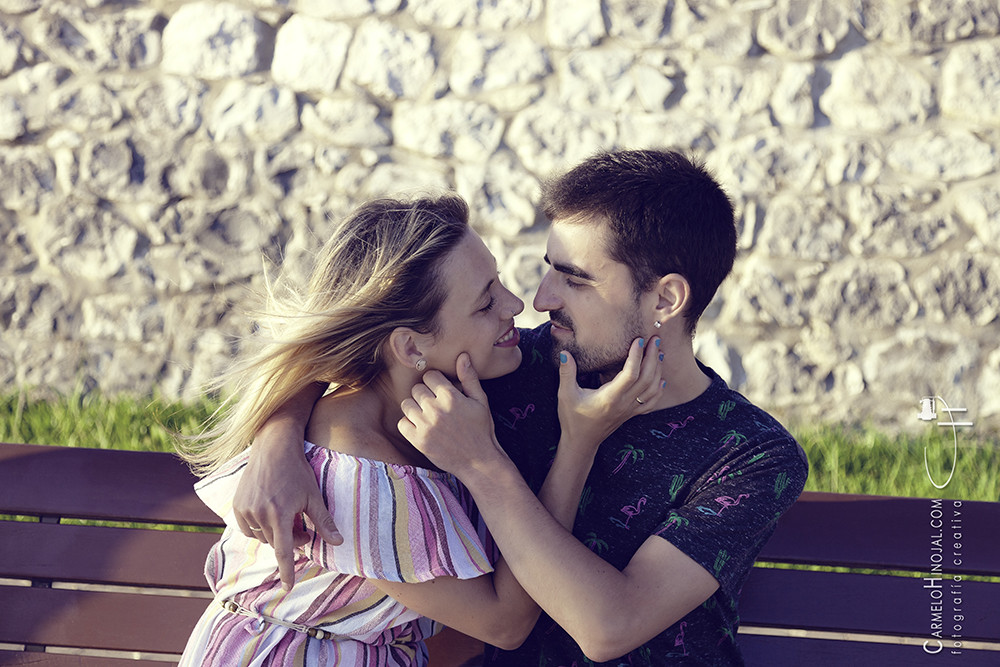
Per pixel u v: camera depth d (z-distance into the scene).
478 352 1.58
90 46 4.15
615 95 4.11
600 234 1.58
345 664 1.49
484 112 4.14
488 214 4.15
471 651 1.83
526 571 1.46
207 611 1.62
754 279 4.14
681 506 1.60
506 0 4.11
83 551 1.92
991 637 1.84
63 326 4.24
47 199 4.20
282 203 4.20
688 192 1.60
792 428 4.02
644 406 1.56
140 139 4.18
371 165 4.18
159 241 4.21
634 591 1.46
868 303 4.11
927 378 4.09
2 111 4.17
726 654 1.65
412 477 1.50
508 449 1.79
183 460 1.94
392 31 4.13
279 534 1.41
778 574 1.88
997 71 3.97
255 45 4.15
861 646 1.86
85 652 2.49
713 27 4.08
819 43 4.05
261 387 1.60
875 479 3.36
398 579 1.44
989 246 4.05
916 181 4.07
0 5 4.14
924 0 3.98
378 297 1.52
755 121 4.10
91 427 3.52
